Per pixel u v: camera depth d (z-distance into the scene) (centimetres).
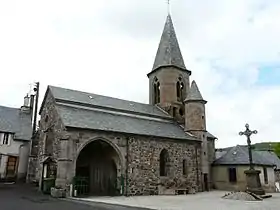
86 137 1925
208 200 1734
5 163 2838
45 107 2414
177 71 3241
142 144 2220
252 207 1377
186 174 2467
